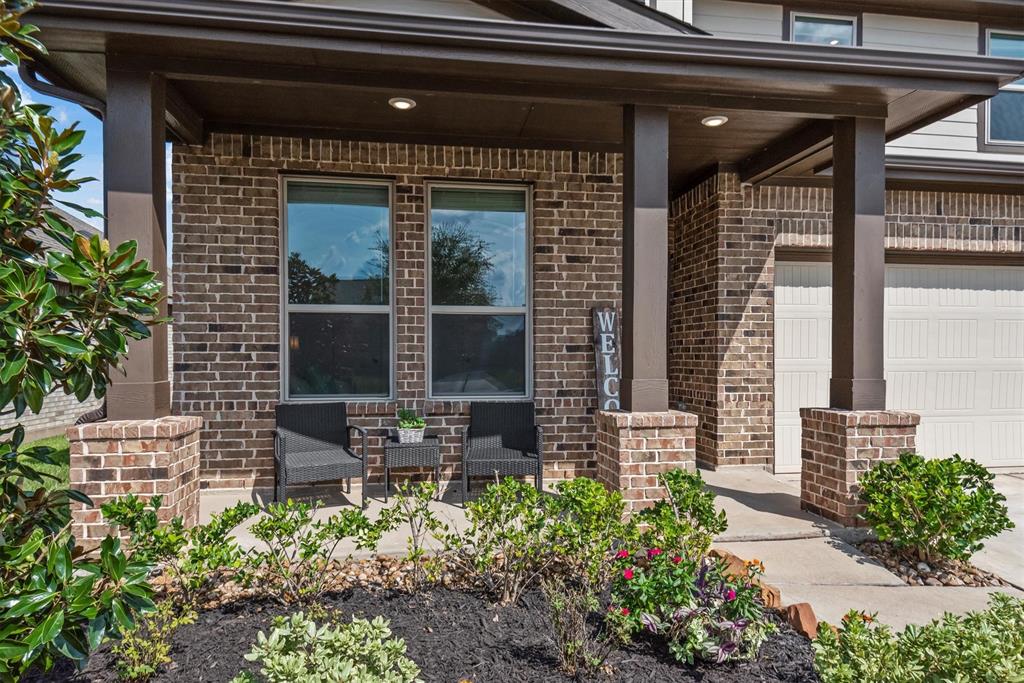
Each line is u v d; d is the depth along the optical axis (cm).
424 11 454
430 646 250
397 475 538
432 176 550
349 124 521
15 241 219
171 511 351
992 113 660
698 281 659
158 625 255
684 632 242
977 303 675
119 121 367
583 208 567
